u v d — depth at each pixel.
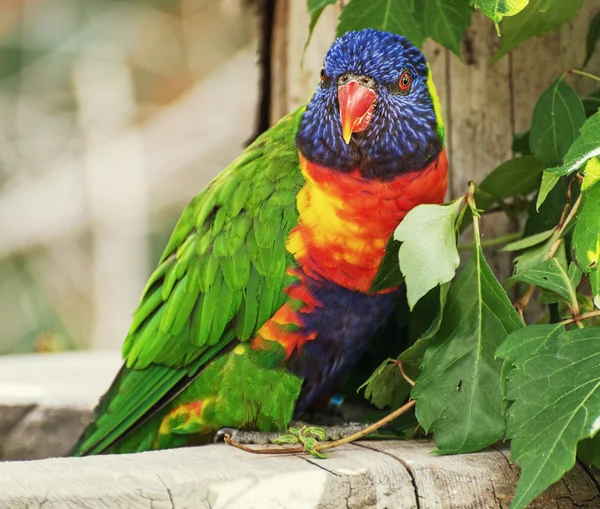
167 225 14.02
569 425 2.62
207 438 4.01
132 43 14.65
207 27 14.92
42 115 14.23
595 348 2.83
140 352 3.96
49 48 14.23
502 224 4.27
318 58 4.58
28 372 5.82
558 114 3.67
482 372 3.16
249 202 3.78
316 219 3.60
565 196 3.66
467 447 3.08
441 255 3.16
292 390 3.75
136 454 3.03
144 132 14.26
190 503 2.64
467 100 4.27
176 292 3.89
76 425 4.91
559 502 2.98
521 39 3.83
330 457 3.03
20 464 2.79
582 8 4.18
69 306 13.50
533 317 4.25
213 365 3.78
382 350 4.27
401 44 3.66
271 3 4.76
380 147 3.55
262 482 2.73
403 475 2.91
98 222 13.69
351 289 3.67
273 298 3.69
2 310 12.96
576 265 3.33
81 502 2.53
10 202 13.66
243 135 14.05
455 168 4.29
